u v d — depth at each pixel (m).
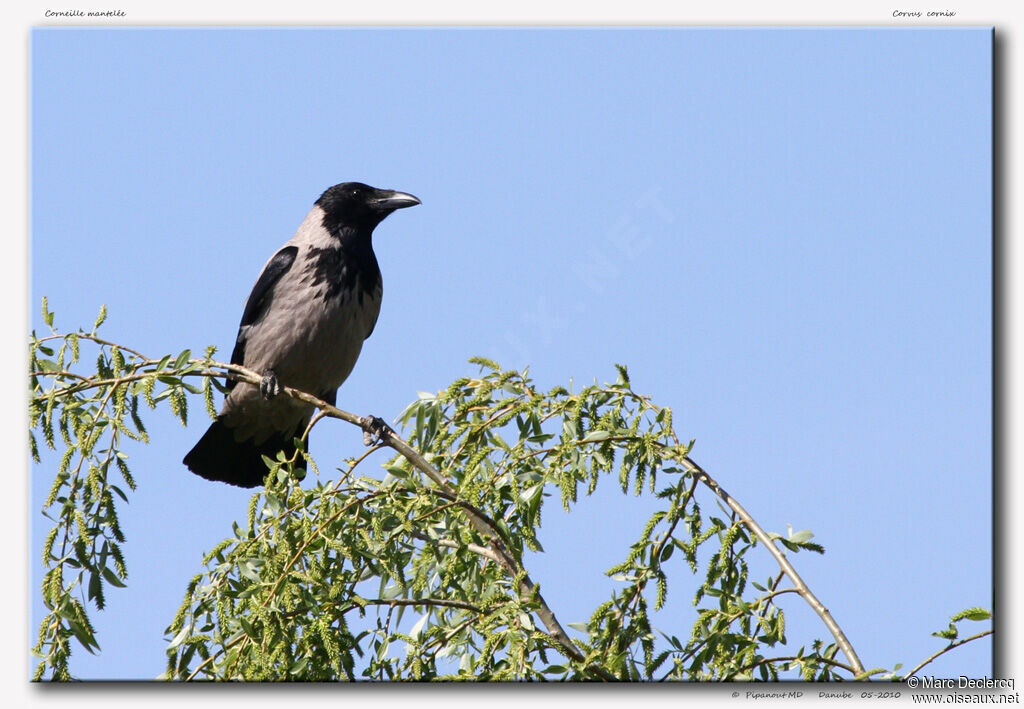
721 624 8.22
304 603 8.29
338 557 8.52
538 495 8.78
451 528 8.77
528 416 9.20
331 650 8.04
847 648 8.06
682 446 8.77
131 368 9.59
